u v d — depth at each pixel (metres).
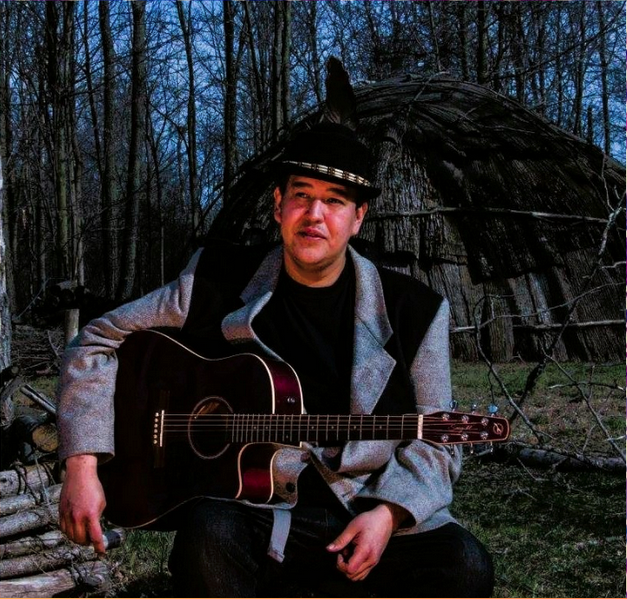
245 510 2.50
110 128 19.47
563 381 9.74
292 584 2.87
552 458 5.84
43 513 3.72
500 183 12.80
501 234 12.66
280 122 18.22
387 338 2.65
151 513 2.70
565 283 12.63
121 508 2.74
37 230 23.69
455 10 18.00
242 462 2.62
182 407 2.73
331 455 2.61
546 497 5.11
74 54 18.72
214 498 2.55
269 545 2.41
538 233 12.68
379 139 13.02
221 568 2.35
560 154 13.08
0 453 4.25
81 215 20.52
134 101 18.56
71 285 5.76
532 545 4.18
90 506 2.64
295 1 24.23
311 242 2.58
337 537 2.46
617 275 12.64
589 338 12.48
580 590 3.59
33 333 11.05
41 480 3.92
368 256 3.09
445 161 12.94
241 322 2.69
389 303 2.71
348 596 2.68
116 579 3.64
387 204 12.54
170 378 2.76
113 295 19.94
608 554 4.05
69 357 2.80
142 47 18.59
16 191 23.17
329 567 2.56
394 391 2.64
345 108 3.38
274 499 2.63
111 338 2.84
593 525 4.53
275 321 2.71
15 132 23.97
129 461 2.75
